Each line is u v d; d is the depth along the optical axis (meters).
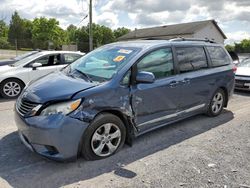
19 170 3.67
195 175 3.67
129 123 4.24
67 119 3.52
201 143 4.73
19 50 40.81
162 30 51.72
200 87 5.44
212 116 6.18
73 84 3.90
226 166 3.94
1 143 4.49
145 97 4.34
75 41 77.56
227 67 6.23
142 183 3.45
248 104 7.72
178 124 5.66
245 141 4.86
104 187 3.34
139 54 4.38
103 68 4.32
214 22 45.66
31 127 3.56
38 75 8.32
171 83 4.74
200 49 5.63
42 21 74.75
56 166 3.79
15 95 8.11
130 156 4.15
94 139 3.84
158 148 4.48
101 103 3.80
